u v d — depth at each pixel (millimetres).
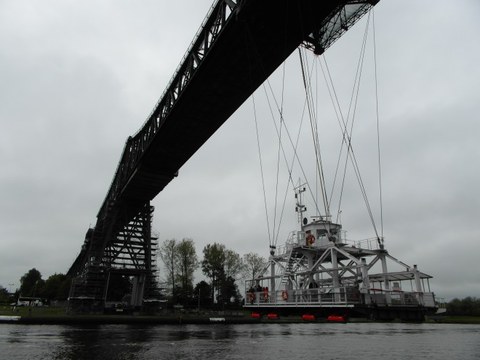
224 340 18172
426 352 13297
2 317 31312
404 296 26453
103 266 56031
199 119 40688
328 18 27062
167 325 32312
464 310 48281
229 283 82625
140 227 63344
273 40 28938
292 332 22969
